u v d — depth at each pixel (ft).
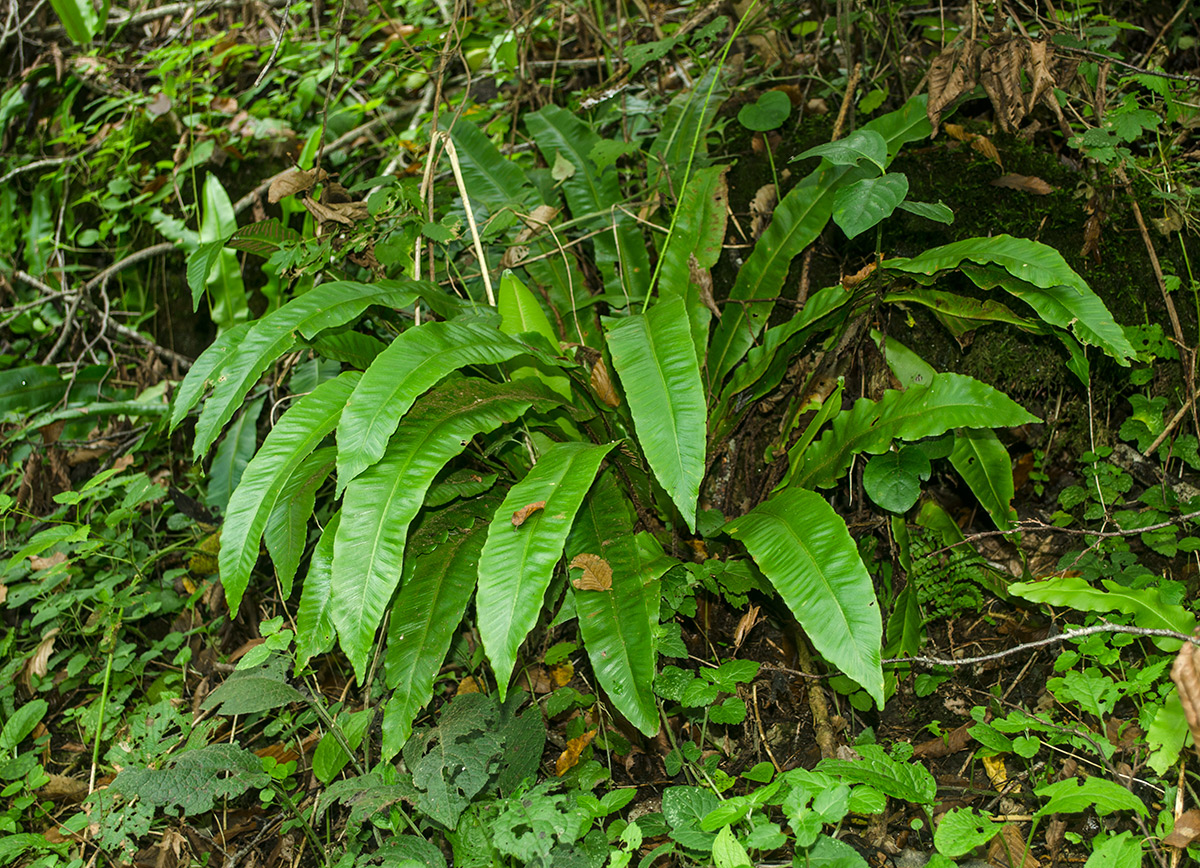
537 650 8.25
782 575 5.98
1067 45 8.21
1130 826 6.29
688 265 8.53
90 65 14.46
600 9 11.17
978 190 8.96
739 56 10.21
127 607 9.58
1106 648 6.92
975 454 7.73
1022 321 7.48
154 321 12.97
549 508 5.87
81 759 9.11
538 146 10.16
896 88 9.87
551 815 5.36
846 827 6.72
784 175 9.70
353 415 5.85
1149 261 8.74
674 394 5.91
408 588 6.99
